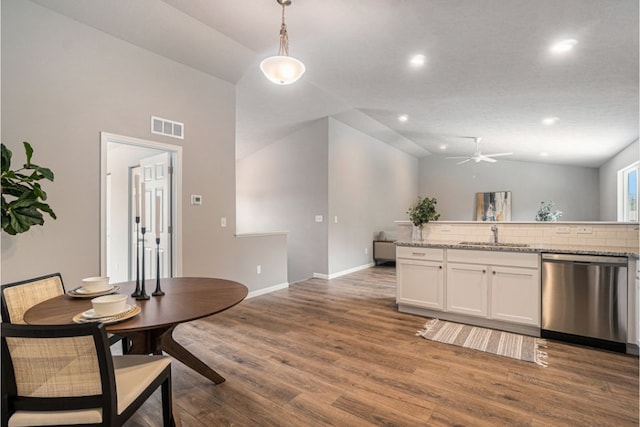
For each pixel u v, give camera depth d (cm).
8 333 113
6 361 119
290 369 245
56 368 121
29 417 121
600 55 296
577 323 286
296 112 548
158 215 198
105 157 301
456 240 387
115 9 284
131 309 159
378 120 605
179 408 197
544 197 844
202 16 295
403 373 238
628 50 283
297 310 396
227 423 183
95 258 294
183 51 348
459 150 848
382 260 739
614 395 208
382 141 782
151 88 338
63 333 113
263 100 499
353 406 198
